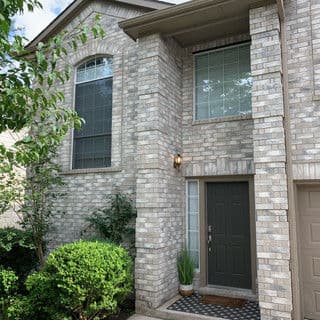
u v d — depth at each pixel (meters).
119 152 6.84
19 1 2.38
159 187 5.61
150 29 5.91
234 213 6.21
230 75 6.46
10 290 5.73
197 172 6.32
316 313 4.95
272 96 4.88
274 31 4.97
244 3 5.15
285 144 4.88
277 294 4.52
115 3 7.39
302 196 5.18
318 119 4.99
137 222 5.65
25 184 6.24
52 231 7.11
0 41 2.21
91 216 6.78
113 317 5.22
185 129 6.59
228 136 6.14
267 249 4.64
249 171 5.82
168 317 5.12
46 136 2.81
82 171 7.13
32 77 2.65
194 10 5.35
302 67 5.18
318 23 5.17
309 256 5.06
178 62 6.68
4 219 7.64
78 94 7.66
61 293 4.52
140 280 5.46
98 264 4.50
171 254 5.89
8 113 2.48
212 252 6.30
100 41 7.40
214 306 5.37
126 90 6.94
